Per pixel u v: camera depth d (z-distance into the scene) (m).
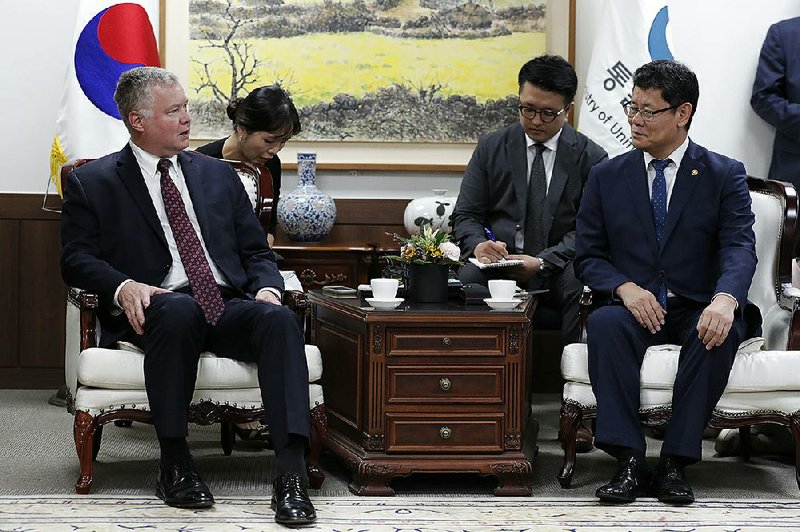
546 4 5.10
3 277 5.05
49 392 5.02
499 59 5.10
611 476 3.62
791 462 3.88
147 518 2.97
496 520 3.03
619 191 3.70
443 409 3.34
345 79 5.08
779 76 4.92
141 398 3.24
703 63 5.05
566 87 4.29
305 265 4.71
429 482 3.51
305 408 3.11
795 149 4.92
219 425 4.45
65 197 3.52
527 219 4.45
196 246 3.50
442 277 3.61
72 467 3.62
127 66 4.73
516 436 3.36
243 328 3.26
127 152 3.54
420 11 5.07
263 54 5.05
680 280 3.64
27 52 5.02
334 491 3.40
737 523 3.02
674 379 3.34
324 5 5.05
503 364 3.35
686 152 3.69
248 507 3.13
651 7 4.85
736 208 3.61
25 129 5.04
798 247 4.20
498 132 4.54
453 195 5.16
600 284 3.61
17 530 2.83
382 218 5.12
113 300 3.34
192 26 5.02
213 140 5.04
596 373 3.36
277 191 4.60
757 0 5.02
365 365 3.37
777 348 3.76
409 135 5.11
